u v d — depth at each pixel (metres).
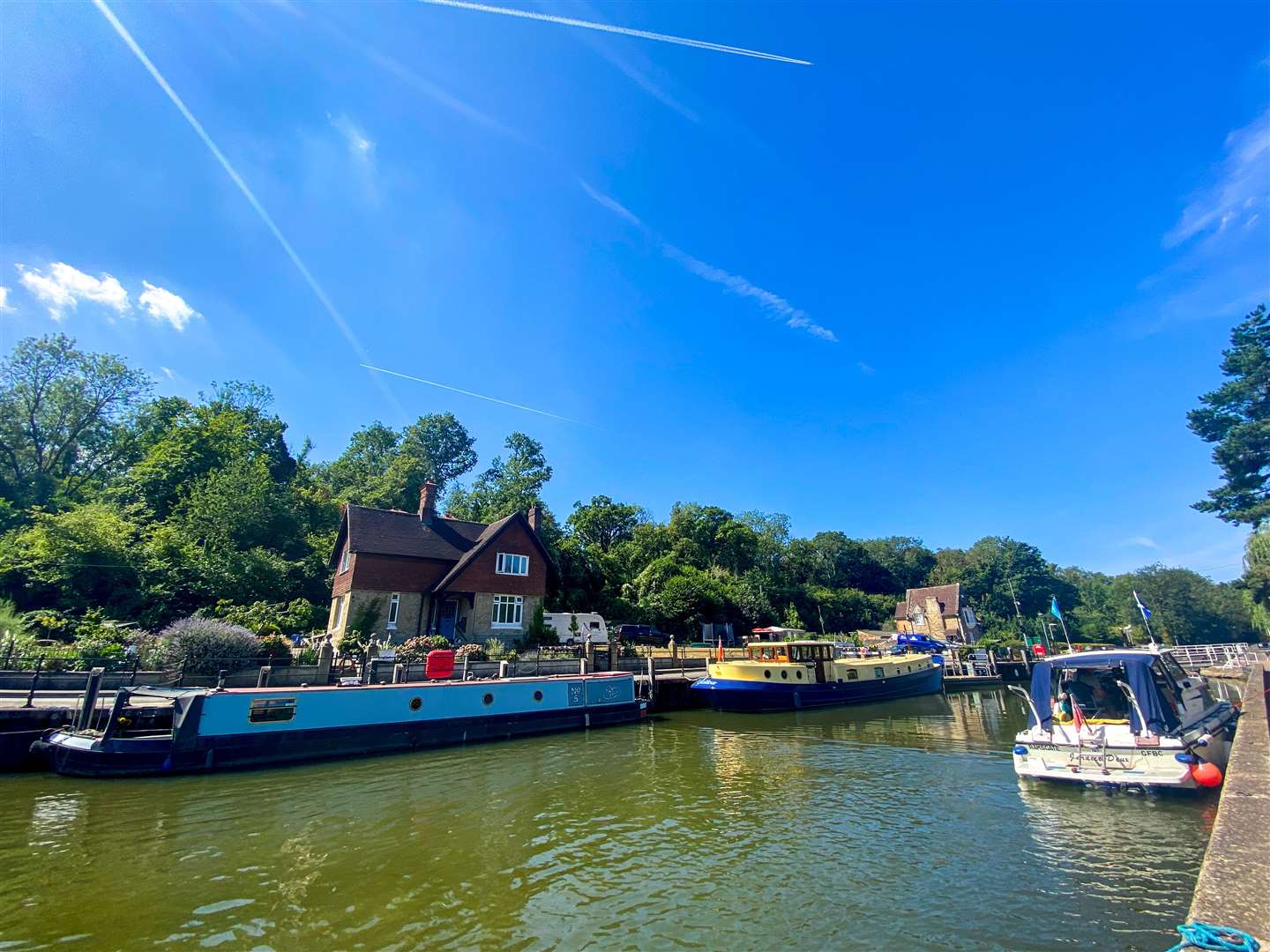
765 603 61.09
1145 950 7.01
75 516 31.91
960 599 75.38
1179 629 74.81
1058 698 14.05
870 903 8.35
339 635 33.62
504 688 21.03
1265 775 7.98
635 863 9.78
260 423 61.97
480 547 36.16
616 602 51.59
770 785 14.66
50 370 45.59
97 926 7.68
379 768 16.31
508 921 7.87
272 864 9.66
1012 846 10.26
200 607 31.94
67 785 13.84
